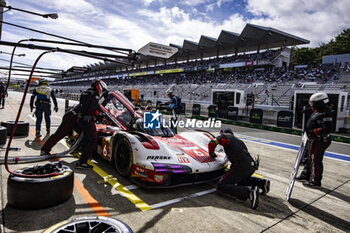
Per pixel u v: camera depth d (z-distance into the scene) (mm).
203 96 29234
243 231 2279
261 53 37750
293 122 12688
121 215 2391
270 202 3066
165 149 3301
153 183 2971
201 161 3283
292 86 25109
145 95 38188
